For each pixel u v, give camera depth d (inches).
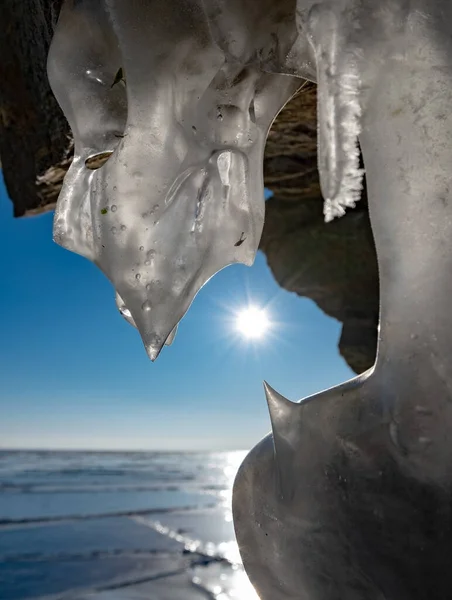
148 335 19.8
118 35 19.2
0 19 36.8
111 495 134.3
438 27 14.4
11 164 46.0
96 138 22.0
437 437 14.2
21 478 208.4
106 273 20.9
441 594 13.6
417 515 14.1
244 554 18.7
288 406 17.5
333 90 14.5
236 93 21.2
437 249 14.6
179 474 318.0
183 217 20.4
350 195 14.4
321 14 14.7
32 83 37.2
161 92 19.6
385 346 15.6
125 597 39.4
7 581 44.6
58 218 22.1
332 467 15.7
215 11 18.3
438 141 14.5
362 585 14.9
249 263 21.6
